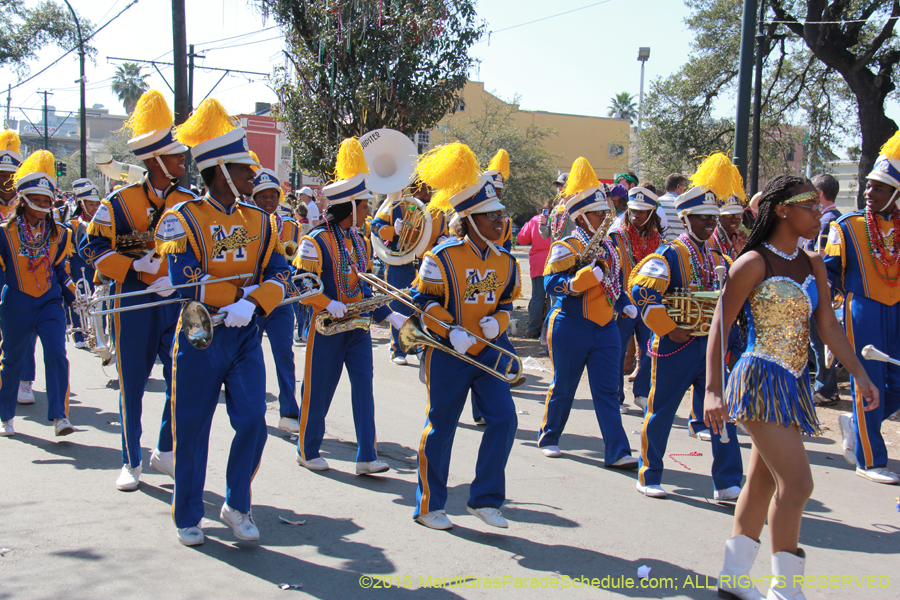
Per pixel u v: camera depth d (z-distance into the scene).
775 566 3.38
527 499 4.99
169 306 4.89
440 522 4.42
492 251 4.43
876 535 4.53
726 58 21.94
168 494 4.88
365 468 5.35
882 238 5.54
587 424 7.05
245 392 3.98
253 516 4.54
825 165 23.55
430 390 4.39
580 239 5.70
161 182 4.92
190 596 3.51
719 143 23.05
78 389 7.89
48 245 5.99
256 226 4.06
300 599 3.53
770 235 3.50
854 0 17.05
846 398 7.72
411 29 11.66
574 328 5.73
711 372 3.51
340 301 5.27
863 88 16.38
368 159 8.61
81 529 4.25
